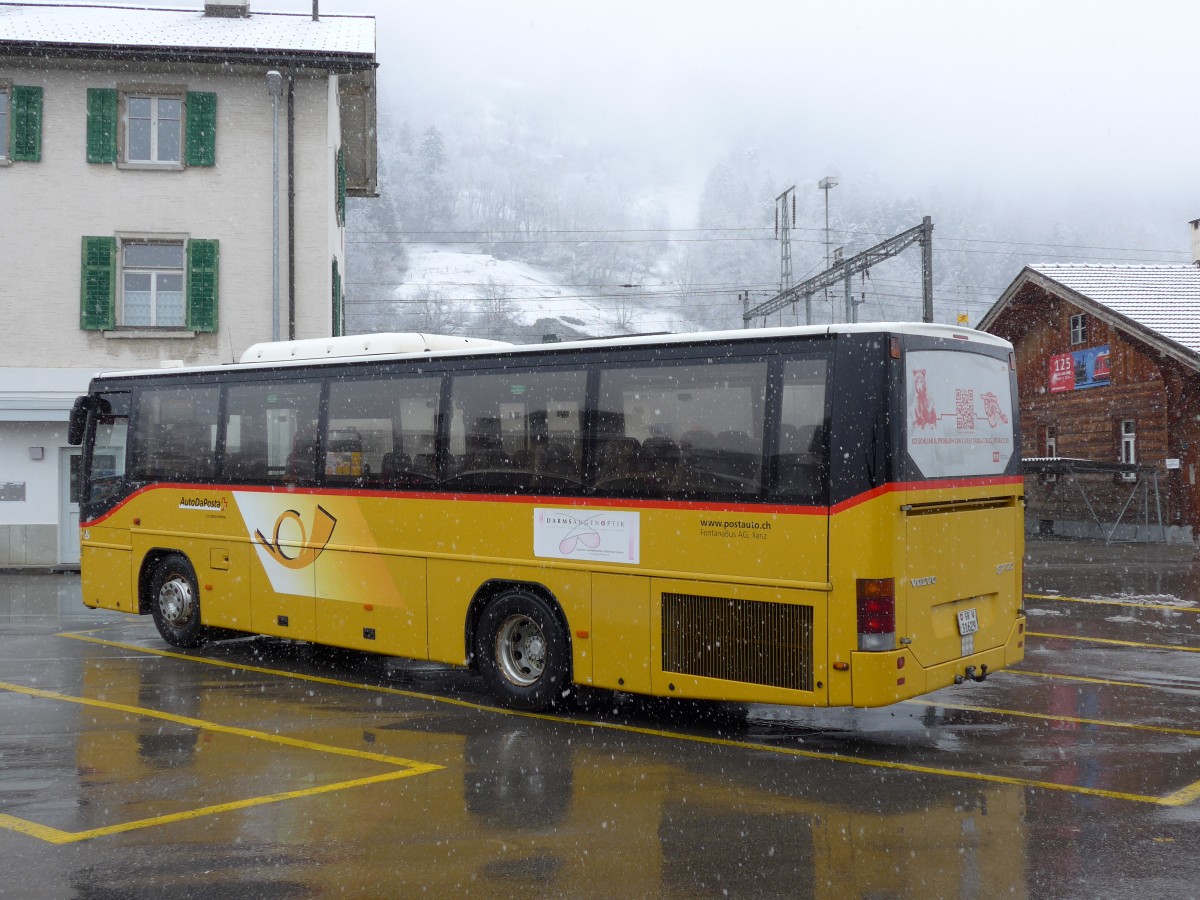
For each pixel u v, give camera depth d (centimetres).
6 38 2261
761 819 662
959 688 1092
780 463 832
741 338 862
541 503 968
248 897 536
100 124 2314
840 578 797
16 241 2298
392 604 1077
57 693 1053
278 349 1230
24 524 2328
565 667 952
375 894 540
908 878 565
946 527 847
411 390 1074
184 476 1299
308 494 1157
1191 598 1819
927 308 3147
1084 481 3381
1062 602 1773
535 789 725
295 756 809
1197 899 536
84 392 2295
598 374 941
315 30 2525
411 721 936
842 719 951
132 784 732
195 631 1298
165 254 2358
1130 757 818
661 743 859
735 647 848
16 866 578
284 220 2366
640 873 571
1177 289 3353
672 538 884
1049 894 543
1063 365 3516
